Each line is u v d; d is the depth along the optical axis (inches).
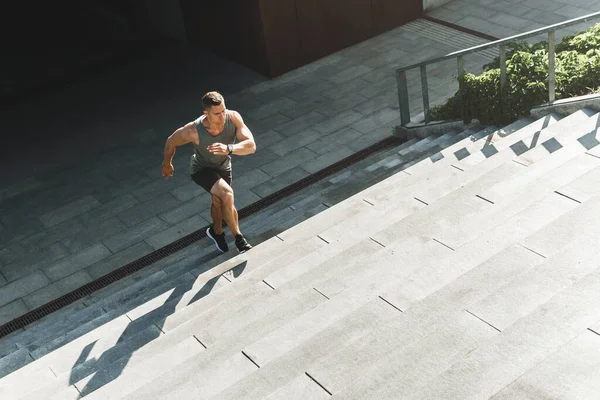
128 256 420.8
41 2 815.7
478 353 149.7
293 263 240.2
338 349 177.0
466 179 274.4
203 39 665.6
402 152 391.2
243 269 259.3
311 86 585.6
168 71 641.0
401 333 171.2
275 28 589.9
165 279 302.0
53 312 383.2
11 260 430.6
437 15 667.4
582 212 200.2
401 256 217.5
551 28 320.8
